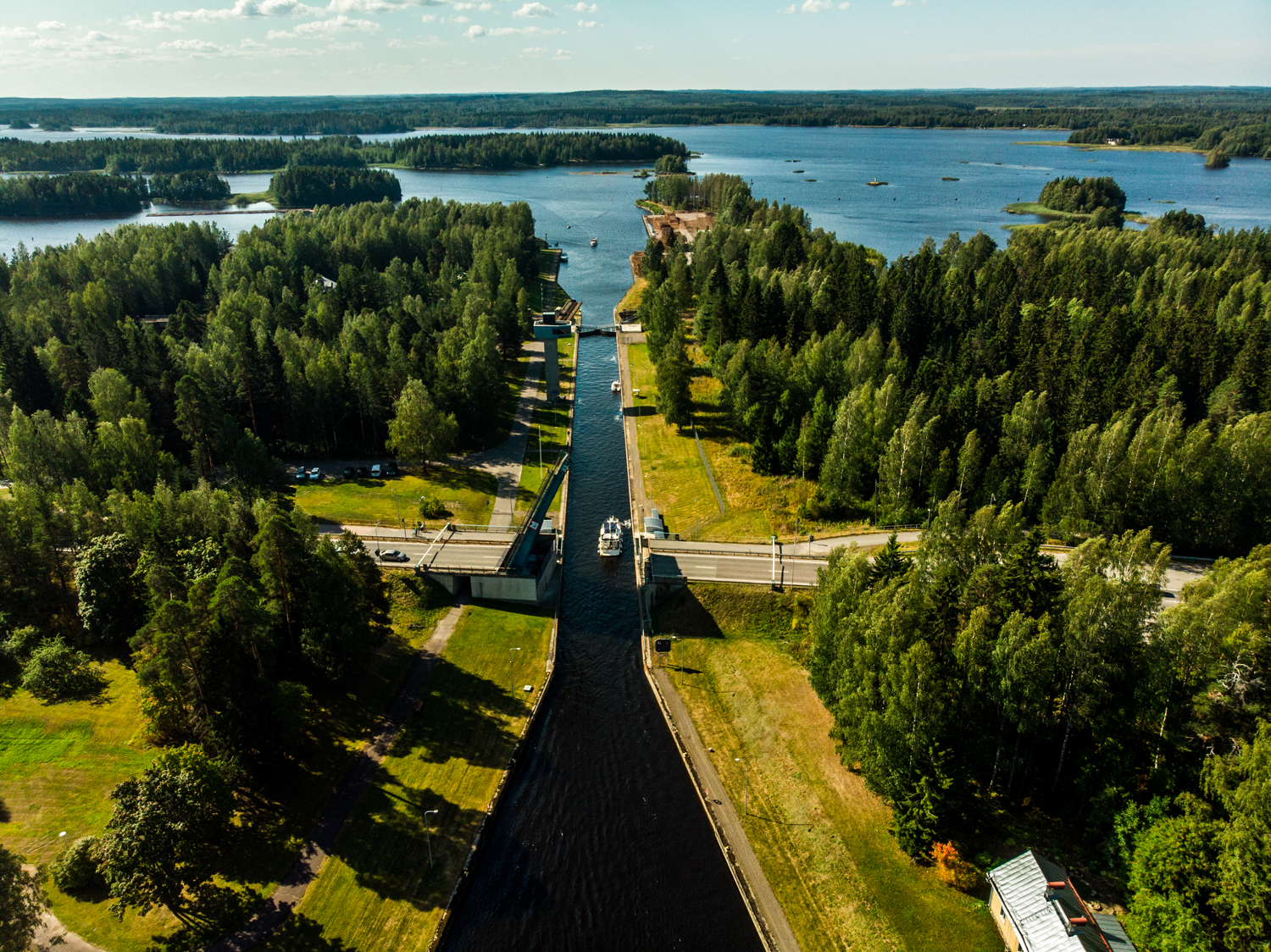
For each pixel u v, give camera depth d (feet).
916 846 215.92
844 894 214.90
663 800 254.27
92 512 309.83
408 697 285.23
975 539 271.08
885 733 218.18
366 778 248.73
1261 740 183.21
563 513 433.07
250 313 622.54
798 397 464.65
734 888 224.12
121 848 187.01
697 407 553.64
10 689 259.39
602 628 340.18
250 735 229.86
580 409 585.63
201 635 222.28
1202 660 212.23
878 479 388.16
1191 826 185.37
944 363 463.42
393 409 488.85
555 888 223.51
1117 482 345.51
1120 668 215.92
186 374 446.60
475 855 230.07
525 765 266.98
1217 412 411.75
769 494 421.18
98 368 497.46
